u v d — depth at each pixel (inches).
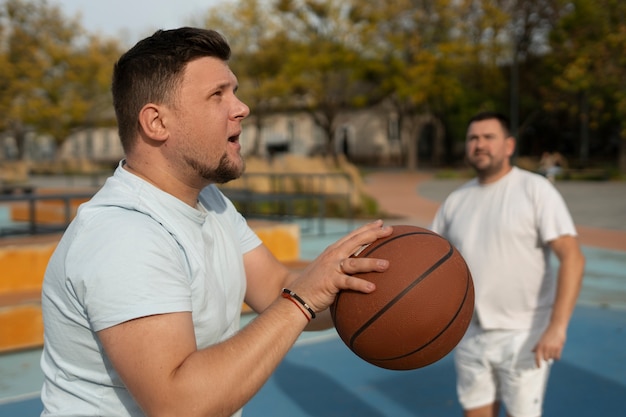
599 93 1179.9
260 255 83.3
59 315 61.7
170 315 57.5
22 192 647.1
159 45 63.6
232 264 72.4
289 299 63.4
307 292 63.9
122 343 56.4
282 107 1604.3
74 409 63.1
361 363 207.2
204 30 65.8
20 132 1608.0
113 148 2127.2
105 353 60.8
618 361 206.7
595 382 187.8
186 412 55.4
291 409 169.0
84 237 59.9
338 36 1454.2
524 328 123.4
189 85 63.2
